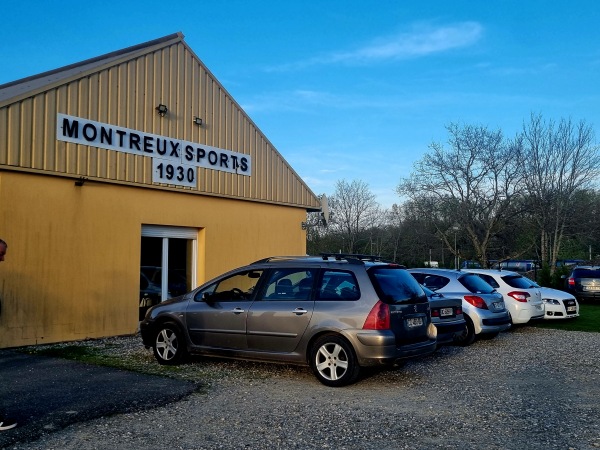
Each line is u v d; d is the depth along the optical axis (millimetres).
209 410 6238
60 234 10836
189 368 8484
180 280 13562
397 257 42312
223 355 8312
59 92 10852
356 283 7555
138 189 12391
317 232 45719
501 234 32312
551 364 9312
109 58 13766
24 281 10250
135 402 6480
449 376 8250
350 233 45250
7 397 6648
